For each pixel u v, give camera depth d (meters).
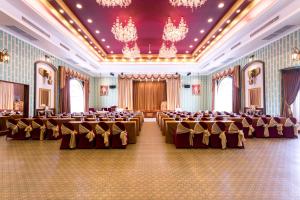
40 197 3.13
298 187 3.45
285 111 9.37
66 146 6.28
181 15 9.34
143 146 6.73
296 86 9.03
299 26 8.10
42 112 11.11
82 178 3.89
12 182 3.70
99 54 16.47
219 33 11.45
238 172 4.18
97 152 5.91
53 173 4.16
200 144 6.36
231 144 6.35
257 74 11.27
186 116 9.80
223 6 8.55
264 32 8.73
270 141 7.45
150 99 20.70
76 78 15.82
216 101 17.95
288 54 8.89
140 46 14.57
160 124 10.97
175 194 3.22
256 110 11.26
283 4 7.22
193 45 14.48
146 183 3.65
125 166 4.61
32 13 7.83
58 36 10.38
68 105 14.13
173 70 18.48
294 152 5.80
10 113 11.15
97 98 20.25
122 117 9.48
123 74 19.42
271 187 3.45
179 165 4.66
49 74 12.00
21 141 7.56
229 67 15.14
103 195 3.20
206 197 3.11
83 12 9.03
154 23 10.23
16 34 8.98
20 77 9.54
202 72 19.42
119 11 8.90
